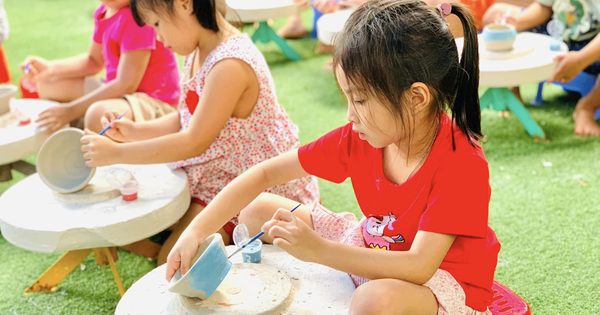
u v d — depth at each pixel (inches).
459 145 37.8
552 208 65.6
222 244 37.9
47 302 55.9
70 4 172.2
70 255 55.7
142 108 71.9
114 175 54.2
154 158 54.8
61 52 130.0
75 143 55.6
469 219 36.7
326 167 44.1
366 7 36.5
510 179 72.3
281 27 143.6
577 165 74.4
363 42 34.6
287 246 36.1
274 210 46.4
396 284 35.8
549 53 81.1
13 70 120.8
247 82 57.4
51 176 54.6
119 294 56.5
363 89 35.2
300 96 101.7
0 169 70.0
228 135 58.7
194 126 55.8
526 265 56.6
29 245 49.5
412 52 34.5
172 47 58.6
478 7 99.0
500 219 64.2
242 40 59.2
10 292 57.7
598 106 84.7
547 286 53.6
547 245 59.4
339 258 36.4
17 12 165.6
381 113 35.7
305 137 85.7
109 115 66.6
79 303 55.6
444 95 36.5
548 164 74.9
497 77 76.1
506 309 43.2
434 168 38.0
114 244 50.0
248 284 38.9
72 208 52.2
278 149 59.8
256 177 44.2
